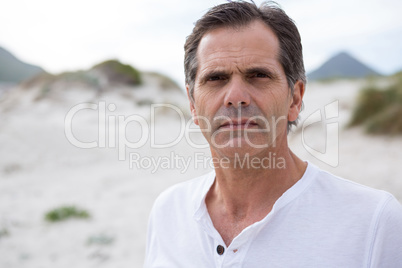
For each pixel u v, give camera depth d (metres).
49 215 6.46
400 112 8.44
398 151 7.17
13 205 7.42
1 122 16.69
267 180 1.42
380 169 6.36
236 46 1.32
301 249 1.29
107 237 5.60
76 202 7.40
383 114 8.81
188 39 1.49
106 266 4.78
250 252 1.33
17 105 26.06
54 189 8.46
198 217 1.50
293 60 1.39
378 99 9.30
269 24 1.36
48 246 5.44
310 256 1.27
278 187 1.42
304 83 1.52
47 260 5.02
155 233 1.67
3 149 12.15
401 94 9.07
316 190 1.38
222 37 1.35
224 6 1.37
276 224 1.34
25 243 5.57
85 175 9.61
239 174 1.41
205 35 1.40
